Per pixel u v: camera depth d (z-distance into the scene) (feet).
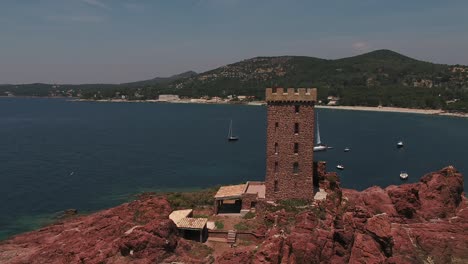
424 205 244.63
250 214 233.35
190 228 208.44
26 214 310.65
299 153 228.63
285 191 231.50
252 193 237.25
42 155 565.12
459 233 217.77
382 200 248.52
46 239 246.06
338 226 202.59
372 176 462.19
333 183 250.57
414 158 573.74
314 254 187.01
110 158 552.82
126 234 193.98
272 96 227.81
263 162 538.88
